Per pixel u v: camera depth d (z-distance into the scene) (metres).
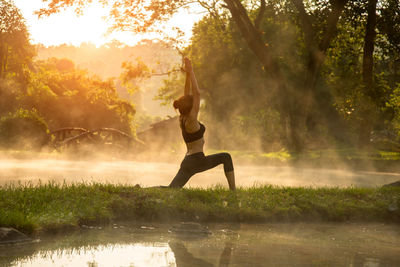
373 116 24.05
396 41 23.69
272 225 4.75
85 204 4.54
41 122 25.64
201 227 4.20
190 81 5.62
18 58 38.31
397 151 32.41
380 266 3.02
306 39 22.95
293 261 3.07
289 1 23.31
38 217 3.96
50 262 2.86
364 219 5.34
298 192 5.94
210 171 13.37
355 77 25.09
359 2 22.23
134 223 4.47
